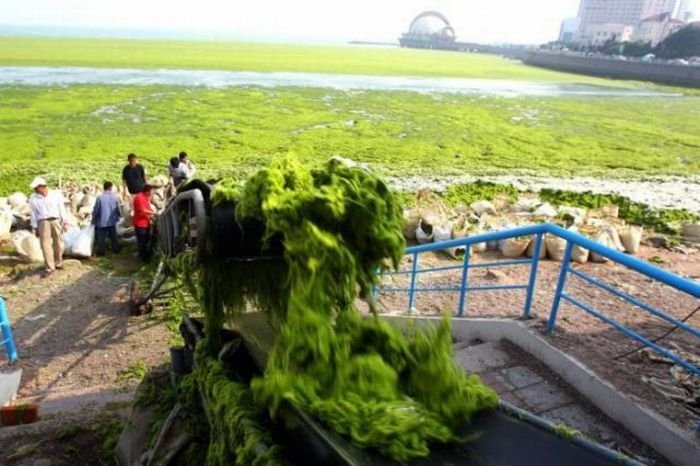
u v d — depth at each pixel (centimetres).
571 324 524
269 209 269
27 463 411
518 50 12150
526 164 2027
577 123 3127
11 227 1025
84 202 1180
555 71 8225
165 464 346
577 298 648
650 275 330
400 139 2402
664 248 970
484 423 257
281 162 296
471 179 1722
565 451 230
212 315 333
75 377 596
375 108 3266
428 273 815
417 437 235
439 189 1549
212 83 4094
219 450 284
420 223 1001
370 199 281
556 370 423
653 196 1591
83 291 806
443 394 267
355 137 2384
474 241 538
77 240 916
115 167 1642
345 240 281
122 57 6188
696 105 4256
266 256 314
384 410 243
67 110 2661
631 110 3819
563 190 1527
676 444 320
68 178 1470
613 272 773
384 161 1964
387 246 281
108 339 679
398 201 305
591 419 366
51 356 638
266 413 268
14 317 724
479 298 661
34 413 488
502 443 243
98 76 4203
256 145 2095
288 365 256
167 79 4222
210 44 11319
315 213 276
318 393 254
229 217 300
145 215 888
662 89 5844
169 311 748
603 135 2772
